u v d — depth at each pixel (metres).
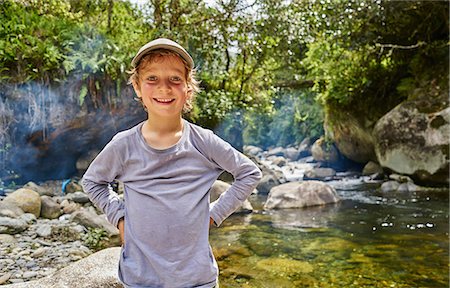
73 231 3.62
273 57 8.54
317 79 9.38
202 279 1.24
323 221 4.53
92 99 6.25
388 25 7.42
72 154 6.77
